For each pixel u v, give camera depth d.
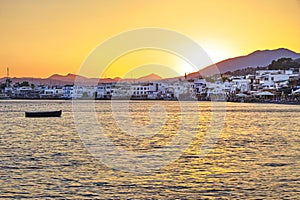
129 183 29.75
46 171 33.62
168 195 26.91
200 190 27.97
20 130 71.50
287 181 30.12
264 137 61.12
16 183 29.58
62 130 71.50
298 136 62.41
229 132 70.06
